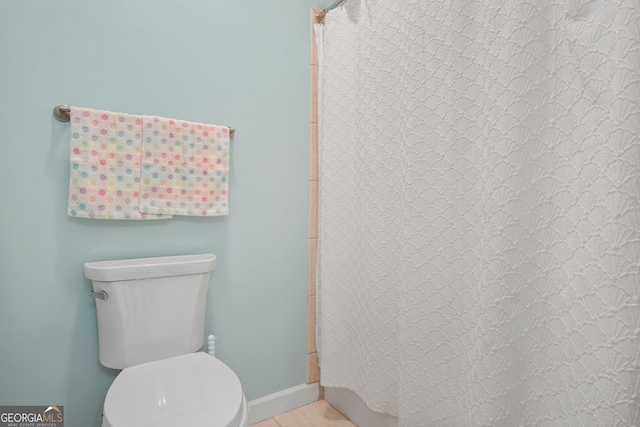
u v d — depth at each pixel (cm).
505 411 79
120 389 82
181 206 114
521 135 75
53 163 98
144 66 110
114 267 97
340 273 134
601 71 63
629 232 60
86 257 103
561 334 71
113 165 102
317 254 146
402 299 103
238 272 132
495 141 79
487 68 81
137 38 109
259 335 138
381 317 116
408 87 100
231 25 127
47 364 99
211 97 123
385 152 113
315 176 151
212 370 94
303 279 150
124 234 109
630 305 60
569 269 69
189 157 115
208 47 122
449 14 89
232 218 130
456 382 91
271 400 141
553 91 70
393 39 107
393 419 118
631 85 59
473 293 86
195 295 109
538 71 72
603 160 63
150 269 101
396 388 113
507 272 78
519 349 77
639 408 60
